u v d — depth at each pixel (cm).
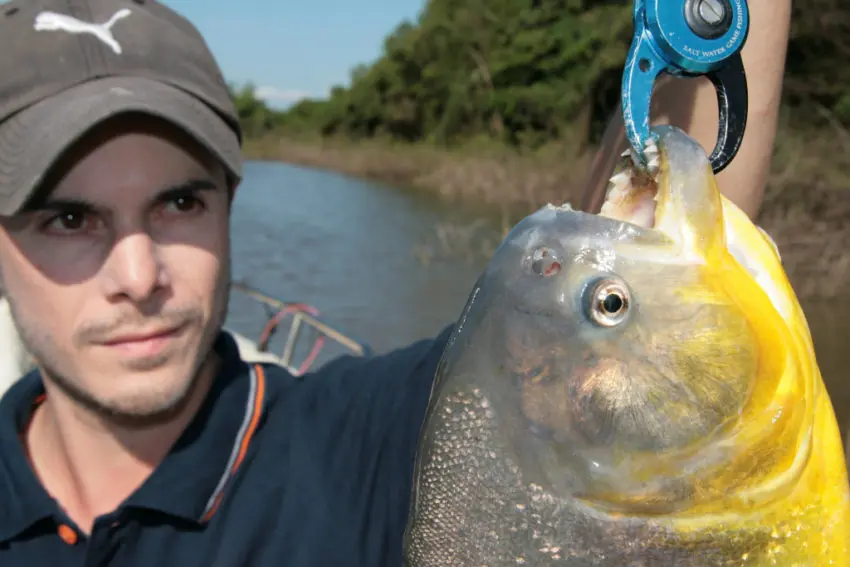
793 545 56
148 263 64
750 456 55
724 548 55
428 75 1287
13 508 68
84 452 70
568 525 55
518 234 58
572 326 56
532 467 55
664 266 56
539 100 952
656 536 55
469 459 56
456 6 1255
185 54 70
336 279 409
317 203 741
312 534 70
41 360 67
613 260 56
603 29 947
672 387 55
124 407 66
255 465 72
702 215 56
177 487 69
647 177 58
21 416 73
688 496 55
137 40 68
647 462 55
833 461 57
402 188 894
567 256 57
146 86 66
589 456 55
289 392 77
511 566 55
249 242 520
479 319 58
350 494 72
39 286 65
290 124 2048
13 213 63
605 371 55
